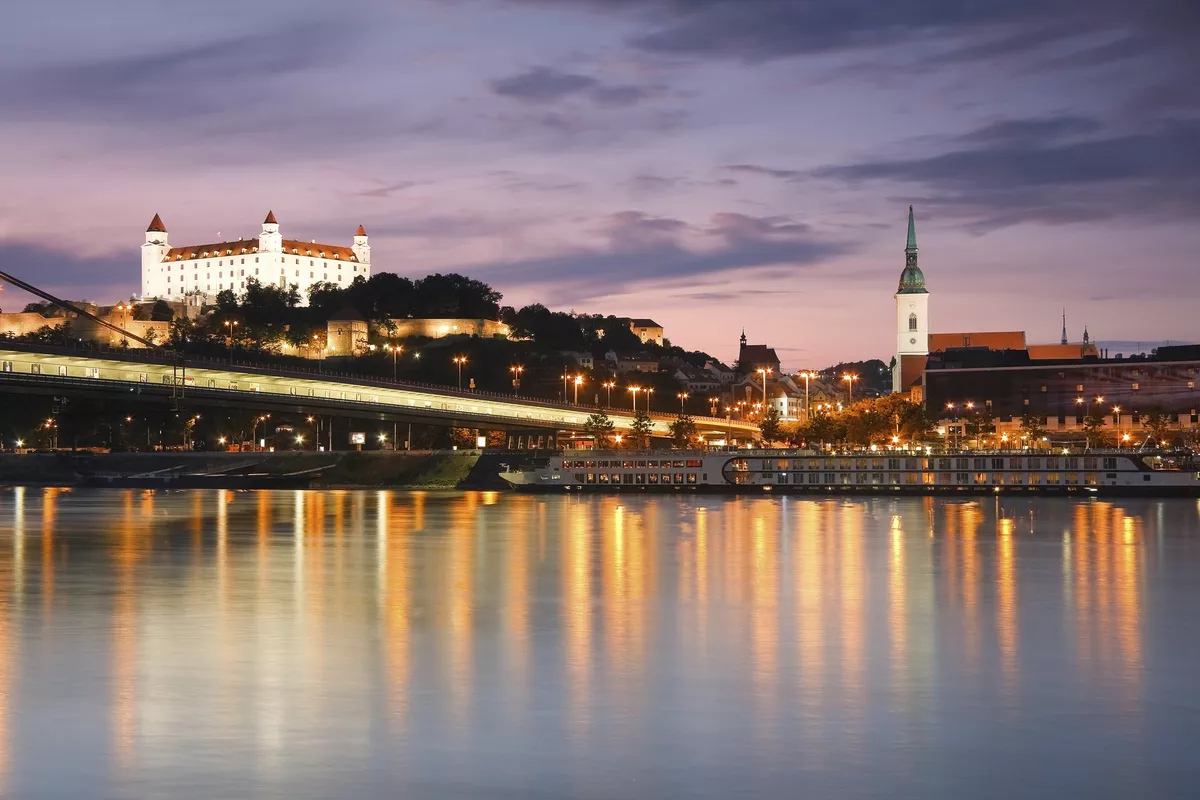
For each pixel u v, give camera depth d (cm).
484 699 6512
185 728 5959
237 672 7131
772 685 6844
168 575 11538
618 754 5584
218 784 5188
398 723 6050
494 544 14425
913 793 5131
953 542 14450
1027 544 14200
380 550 13788
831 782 5247
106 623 8762
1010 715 6241
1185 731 5969
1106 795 5125
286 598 10006
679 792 5128
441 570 11894
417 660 7475
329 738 5803
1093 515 18412
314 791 5119
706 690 6725
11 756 5534
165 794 5075
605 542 14625
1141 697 6612
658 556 13062
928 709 6350
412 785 5188
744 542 14538
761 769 5394
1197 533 15438
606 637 8231
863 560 12662
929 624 8775
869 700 6519
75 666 7275
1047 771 5394
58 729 5938
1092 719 6172
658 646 7925
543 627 8625
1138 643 8081
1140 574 11531
